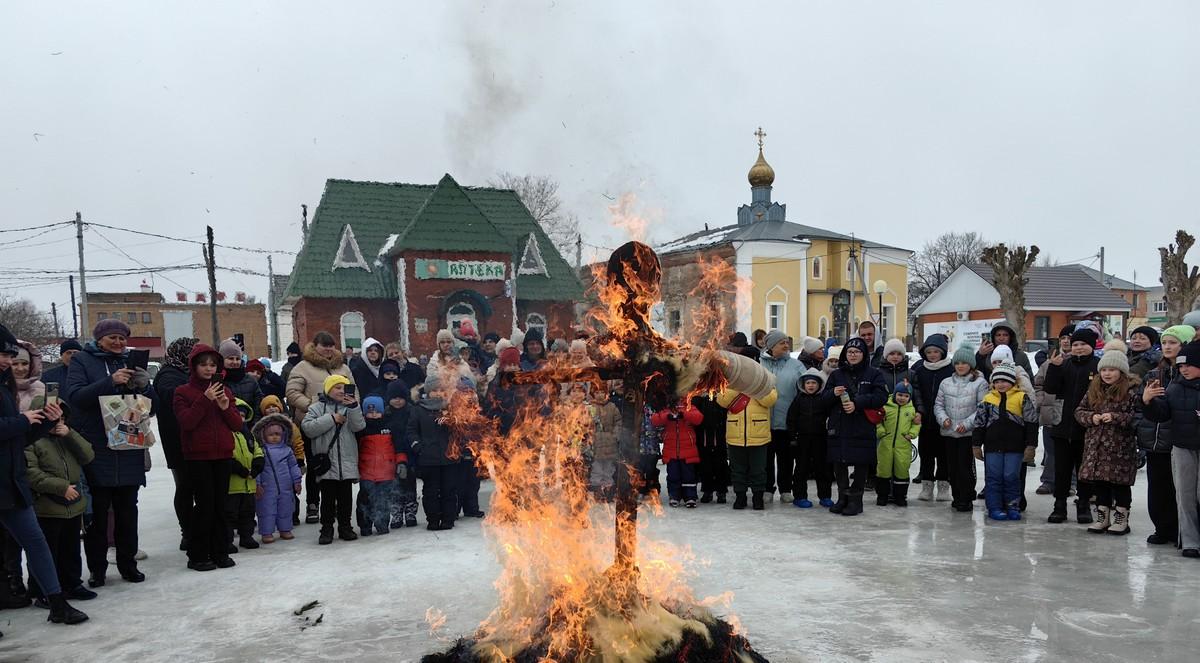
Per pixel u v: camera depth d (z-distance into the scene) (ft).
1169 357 20.56
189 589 17.46
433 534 22.58
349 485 22.33
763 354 27.22
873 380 24.16
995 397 23.77
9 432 14.48
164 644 14.03
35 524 15.25
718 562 18.63
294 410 24.81
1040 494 27.84
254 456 21.24
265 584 17.71
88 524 18.42
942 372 25.94
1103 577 17.19
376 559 19.75
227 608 16.03
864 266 132.26
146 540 22.66
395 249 86.07
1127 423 20.83
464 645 9.64
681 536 21.42
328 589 17.17
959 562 18.56
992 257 78.79
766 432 25.13
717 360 8.92
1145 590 16.20
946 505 26.11
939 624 14.23
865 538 21.11
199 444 18.69
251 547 21.44
